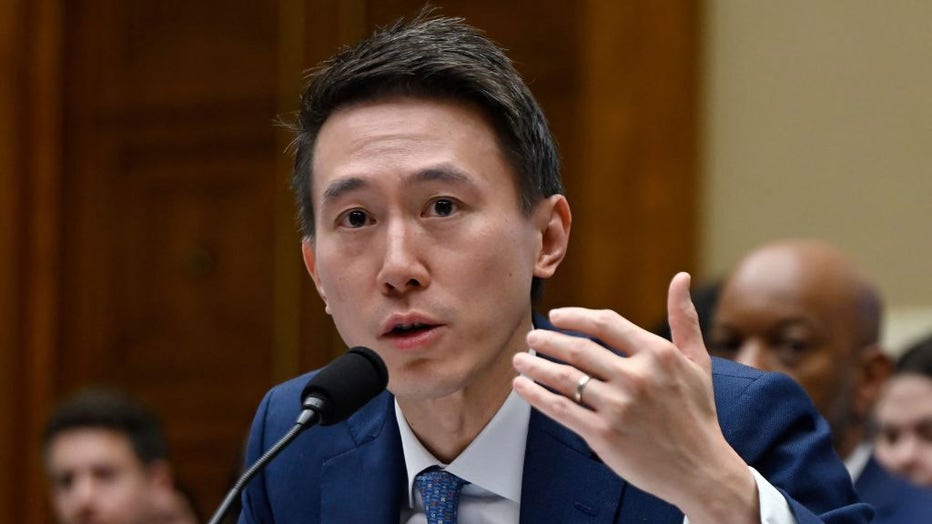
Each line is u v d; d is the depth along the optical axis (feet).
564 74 38.01
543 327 16.42
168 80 43.68
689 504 12.62
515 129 14.90
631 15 35.86
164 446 32.22
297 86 41.57
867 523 14.74
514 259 14.79
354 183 14.48
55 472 31.45
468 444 15.75
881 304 24.57
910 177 32.89
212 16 43.16
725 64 34.86
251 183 42.50
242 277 42.45
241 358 42.27
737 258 34.30
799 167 33.91
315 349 41.27
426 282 14.32
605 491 15.30
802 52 34.14
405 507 16.28
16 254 43.50
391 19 40.34
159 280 43.62
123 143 44.11
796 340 23.39
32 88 43.96
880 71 33.35
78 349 43.98
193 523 32.17
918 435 27.22
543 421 15.78
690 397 12.52
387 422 16.48
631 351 12.42
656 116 35.37
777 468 14.97
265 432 17.72
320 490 16.81
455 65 14.66
